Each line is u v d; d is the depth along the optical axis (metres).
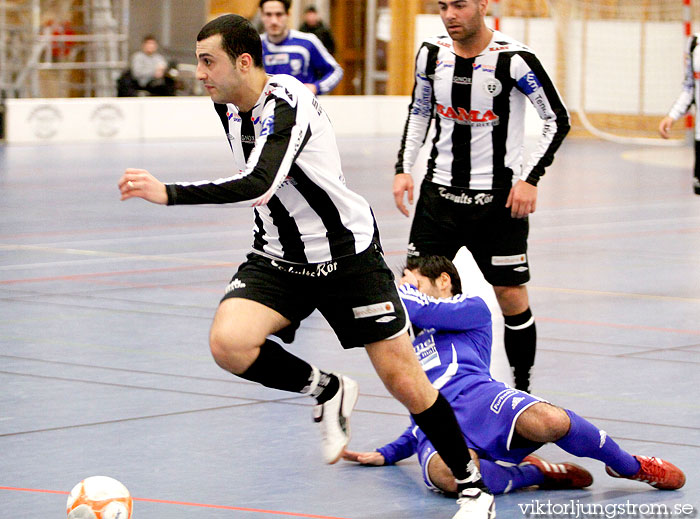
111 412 7.44
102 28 33.44
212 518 5.54
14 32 32.19
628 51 38.72
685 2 30.92
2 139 30.23
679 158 31.17
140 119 32.25
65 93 34.03
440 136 8.20
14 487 5.93
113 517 5.05
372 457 6.50
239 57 5.29
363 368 8.81
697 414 7.59
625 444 6.89
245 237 16.09
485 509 5.45
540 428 5.87
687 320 10.92
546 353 9.43
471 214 8.11
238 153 5.68
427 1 37.94
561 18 37.81
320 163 5.46
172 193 4.82
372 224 5.72
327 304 5.67
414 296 6.36
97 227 16.72
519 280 8.05
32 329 9.95
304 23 27.09
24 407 7.51
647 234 17.22
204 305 11.22
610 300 11.95
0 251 14.35
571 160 29.94
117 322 10.33
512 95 7.88
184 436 6.95
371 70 38.88
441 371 6.34
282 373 5.70
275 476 6.24
